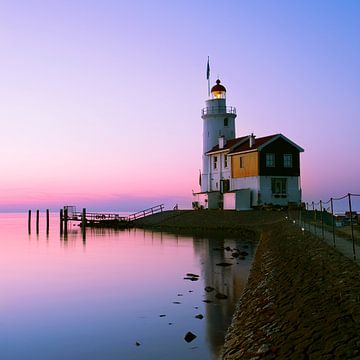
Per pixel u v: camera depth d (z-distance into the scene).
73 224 107.94
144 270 27.27
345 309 9.20
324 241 20.11
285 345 8.98
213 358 11.55
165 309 17.11
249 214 52.94
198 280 23.17
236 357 10.27
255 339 10.54
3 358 12.33
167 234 56.28
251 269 24.58
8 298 19.75
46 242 50.66
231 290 20.41
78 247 43.41
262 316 12.16
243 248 37.53
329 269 13.34
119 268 28.36
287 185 57.31
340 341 7.89
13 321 15.98
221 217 56.41
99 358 12.12
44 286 22.53
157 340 13.33
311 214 43.72
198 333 13.80
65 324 15.48
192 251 36.69
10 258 34.69
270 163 56.69
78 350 12.80
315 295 11.08
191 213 64.12
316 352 7.93
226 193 60.22
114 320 15.82
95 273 26.50
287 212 48.78
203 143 70.00
